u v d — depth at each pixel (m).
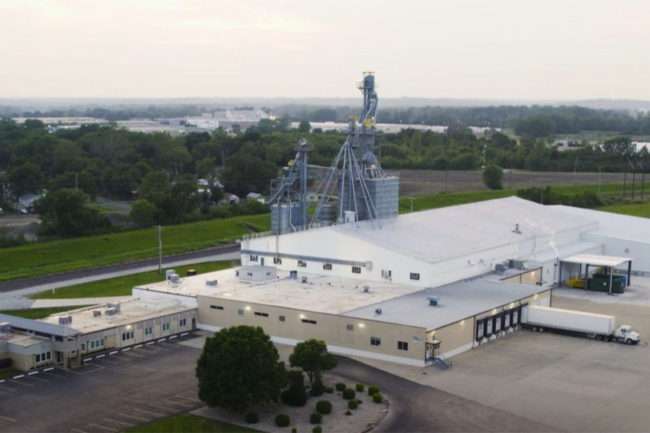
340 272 107.81
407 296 96.00
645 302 114.62
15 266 145.50
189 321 95.31
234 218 196.12
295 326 88.81
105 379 77.00
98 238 166.75
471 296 96.75
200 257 154.25
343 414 67.12
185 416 67.00
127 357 84.38
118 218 196.00
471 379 76.88
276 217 123.81
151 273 136.25
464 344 86.56
